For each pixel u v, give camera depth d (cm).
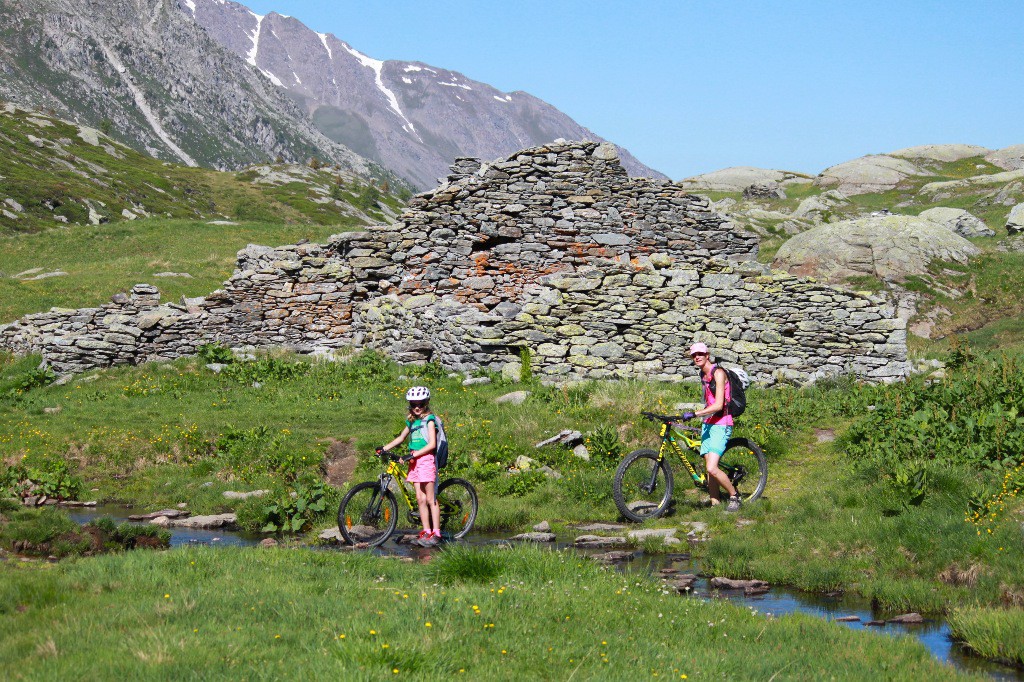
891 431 1423
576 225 2792
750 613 806
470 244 2750
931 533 1007
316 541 1207
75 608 691
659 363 2266
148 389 2330
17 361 2564
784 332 2278
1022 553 915
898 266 3519
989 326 3164
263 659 589
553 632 690
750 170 11325
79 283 3662
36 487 1562
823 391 2097
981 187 8100
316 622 675
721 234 2866
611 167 2816
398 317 2561
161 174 16588
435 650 609
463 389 2156
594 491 1388
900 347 2234
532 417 1764
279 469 1614
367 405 2070
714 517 1238
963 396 1499
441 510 1262
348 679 541
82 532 1084
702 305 2291
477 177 2775
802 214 6656
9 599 708
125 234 5059
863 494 1182
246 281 2761
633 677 600
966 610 822
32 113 17512
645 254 2817
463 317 2345
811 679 635
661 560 1086
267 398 2205
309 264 2784
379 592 786
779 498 1302
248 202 16012
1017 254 3684
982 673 691
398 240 2748
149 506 1495
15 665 564
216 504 1463
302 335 2748
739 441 1320
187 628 646
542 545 1167
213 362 2598
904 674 656
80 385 2427
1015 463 1175
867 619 855
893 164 10388
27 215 11769
